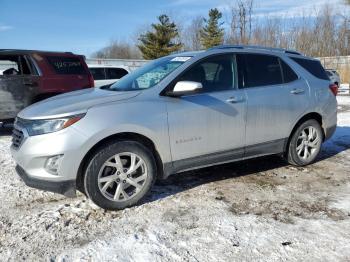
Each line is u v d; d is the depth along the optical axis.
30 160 3.54
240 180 4.75
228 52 4.58
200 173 5.02
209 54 4.41
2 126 9.21
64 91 8.39
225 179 4.78
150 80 4.27
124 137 3.81
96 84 14.19
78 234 3.35
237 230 3.38
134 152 3.79
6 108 7.72
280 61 5.03
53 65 8.34
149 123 3.81
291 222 3.54
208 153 4.29
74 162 3.51
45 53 8.33
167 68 4.34
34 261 2.93
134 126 3.72
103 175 3.71
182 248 3.09
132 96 3.88
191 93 4.02
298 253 3.00
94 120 3.57
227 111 4.33
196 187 4.48
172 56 4.73
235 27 31.77
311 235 3.29
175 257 2.96
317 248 3.07
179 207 3.90
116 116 3.66
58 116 3.52
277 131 4.86
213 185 4.56
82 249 3.08
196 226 3.47
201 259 2.93
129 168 3.81
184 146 4.09
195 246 3.12
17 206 3.97
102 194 3.69
